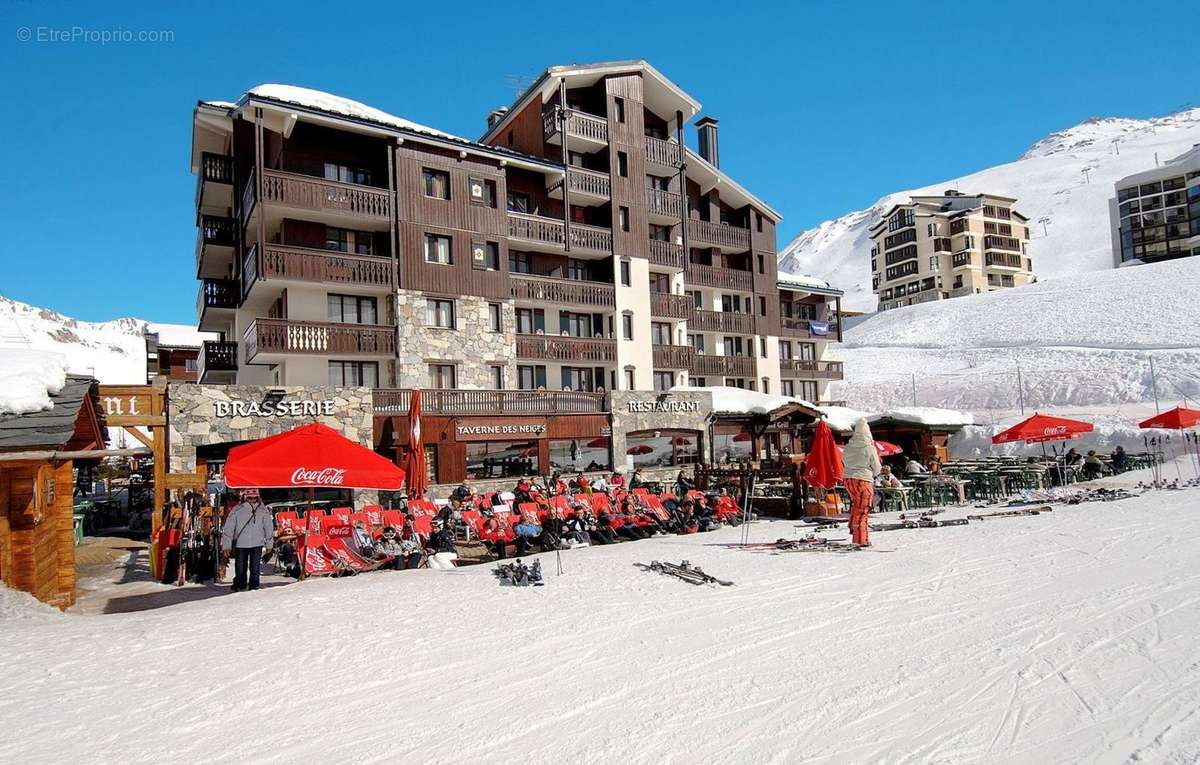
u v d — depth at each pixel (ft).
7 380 31.42
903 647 22.74
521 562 40.93
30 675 21.95
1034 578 32.01
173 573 44.50
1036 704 17.75
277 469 38.06
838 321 158.30
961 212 366.22
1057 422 80.69
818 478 51.11
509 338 98.53
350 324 85.46
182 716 18.58
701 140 142.10
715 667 21.43
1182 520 47.75
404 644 25.09
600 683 20.40
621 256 113.09
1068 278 294.25
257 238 80.23
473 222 96.27
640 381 114.01
